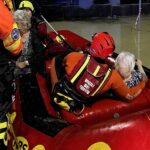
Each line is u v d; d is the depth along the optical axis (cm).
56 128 231
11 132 250
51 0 895
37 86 290
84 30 783
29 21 331
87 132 215
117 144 206
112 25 823
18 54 201
